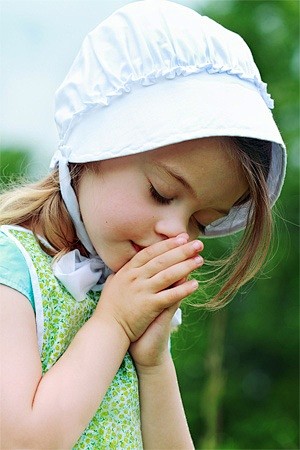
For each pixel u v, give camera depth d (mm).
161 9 1204
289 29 5875
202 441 5195
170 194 1152
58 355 1159
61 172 1183
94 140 1164
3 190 1306
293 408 6117
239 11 5902
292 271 5941
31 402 1088
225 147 1158
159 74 1163
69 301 1175
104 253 1179
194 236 1212
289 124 5789
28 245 1177
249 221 1234
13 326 1117
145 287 1159
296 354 6086
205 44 1182
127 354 1214
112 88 1173
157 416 1235
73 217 1194
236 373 6078
